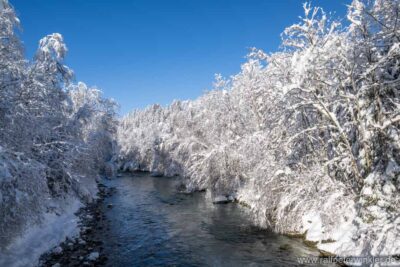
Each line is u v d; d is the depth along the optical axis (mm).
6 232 10297
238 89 26031
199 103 34562
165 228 17500
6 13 12312
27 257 11570
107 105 35062
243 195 23375
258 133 17875
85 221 18672
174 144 44500
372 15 10734
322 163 14078
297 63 12367
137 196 29359
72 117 22484
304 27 12727
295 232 14602
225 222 18234
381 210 11047
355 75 12070
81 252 13453
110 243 14844
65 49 20594
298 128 14758
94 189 30344
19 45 13195
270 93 14734
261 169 15477
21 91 12094
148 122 76000
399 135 11258
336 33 12586
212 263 12203
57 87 19578
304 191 13938
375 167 12102
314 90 12141
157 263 12336
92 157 27984
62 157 18516
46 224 15172
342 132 12031
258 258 12391
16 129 11586
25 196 10070
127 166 66125
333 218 12344
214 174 25094
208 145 29781
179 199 27156
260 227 16359
